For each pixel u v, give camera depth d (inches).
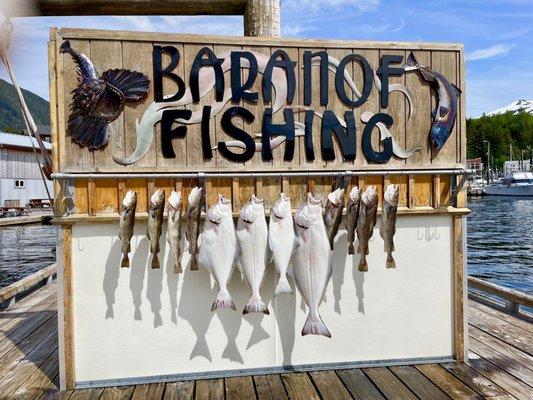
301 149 138.3
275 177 137.6
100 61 128.5
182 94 132.2
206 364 135.1
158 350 133.1
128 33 129.0
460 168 144.1
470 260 558.3
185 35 131.6
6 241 665.6
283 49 136.7
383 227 133.0
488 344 163.6
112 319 131.2
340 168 139.3
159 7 147.6
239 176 133.0
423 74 142.3
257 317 137.3
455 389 125.9
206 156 133.7
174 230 124.3
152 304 132.6
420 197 144.5
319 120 138.9
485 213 1293.1
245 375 135.1
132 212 123.2
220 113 134.3
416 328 144.9
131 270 132.0
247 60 134.9
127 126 130.3
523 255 594.6
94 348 130.6
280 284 126.6
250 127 135.9
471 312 209.5
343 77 139.6
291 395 122.9
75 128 127.9
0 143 970.1
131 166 130.4
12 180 1021.8
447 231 146.3
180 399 121.2
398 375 135.3
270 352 138.1
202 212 132.7
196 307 134.3
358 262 142.2
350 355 142.1
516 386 127.8
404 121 142.7
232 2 150.3
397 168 141.9
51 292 263.4
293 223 131.7
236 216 135.5
